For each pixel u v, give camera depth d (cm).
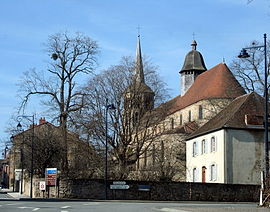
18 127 5928
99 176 5250
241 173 5238
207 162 5722
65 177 5019
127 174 5297
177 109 8300
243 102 5559
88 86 5947
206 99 7362
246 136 5312
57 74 5612
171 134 7056
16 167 8031
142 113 6103
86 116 5669
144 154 6544
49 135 6019
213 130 5531
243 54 3475
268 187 2712
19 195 5847
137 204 3147
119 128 5884
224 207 2666
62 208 2486
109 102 5906
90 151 5644
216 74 7656
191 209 2405
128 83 6100
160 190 4359
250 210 2350
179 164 6862
